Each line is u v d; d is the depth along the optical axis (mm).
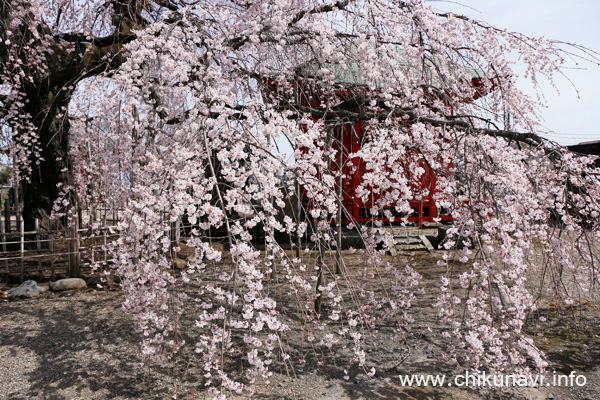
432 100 4863
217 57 3619
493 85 4578
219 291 2535
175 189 2447
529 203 3197
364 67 3791
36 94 7145
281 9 3729
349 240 7996
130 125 3078
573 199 3492
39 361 3602
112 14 6227
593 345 3898
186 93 3338
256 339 2316
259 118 3111
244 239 2307
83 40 6488
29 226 7742
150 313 2762
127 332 4219
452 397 3039
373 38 3404
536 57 4109
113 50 5875
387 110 4609
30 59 5961
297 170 3191
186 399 2969
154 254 2711
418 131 3438
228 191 2385
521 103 4301
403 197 3422
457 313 4547
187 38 4051
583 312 4723
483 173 3061
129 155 3463
